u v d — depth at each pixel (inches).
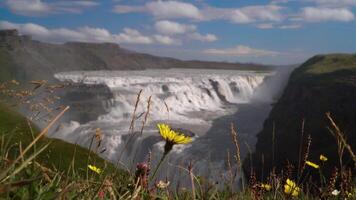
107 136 2391.7
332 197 150.3
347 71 3223.4
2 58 4800.7
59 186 104.3
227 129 3174.2
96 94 3437.5
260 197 152.6
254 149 2819.9
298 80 3420.3
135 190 107.3
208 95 4229.8
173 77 4456.2
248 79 4923.7
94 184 112.3
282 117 3014.3
